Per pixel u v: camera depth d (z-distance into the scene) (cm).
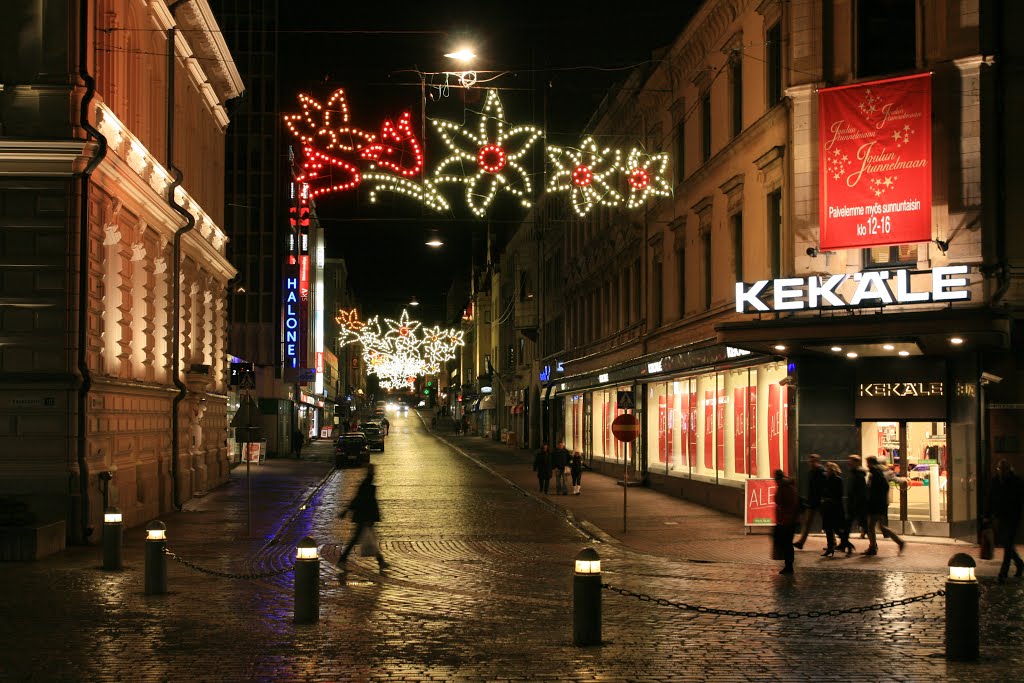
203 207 3247
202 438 3253
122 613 1251
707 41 2897
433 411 18175
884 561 1794
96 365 2070
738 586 1508
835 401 2167
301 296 5784
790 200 2222
